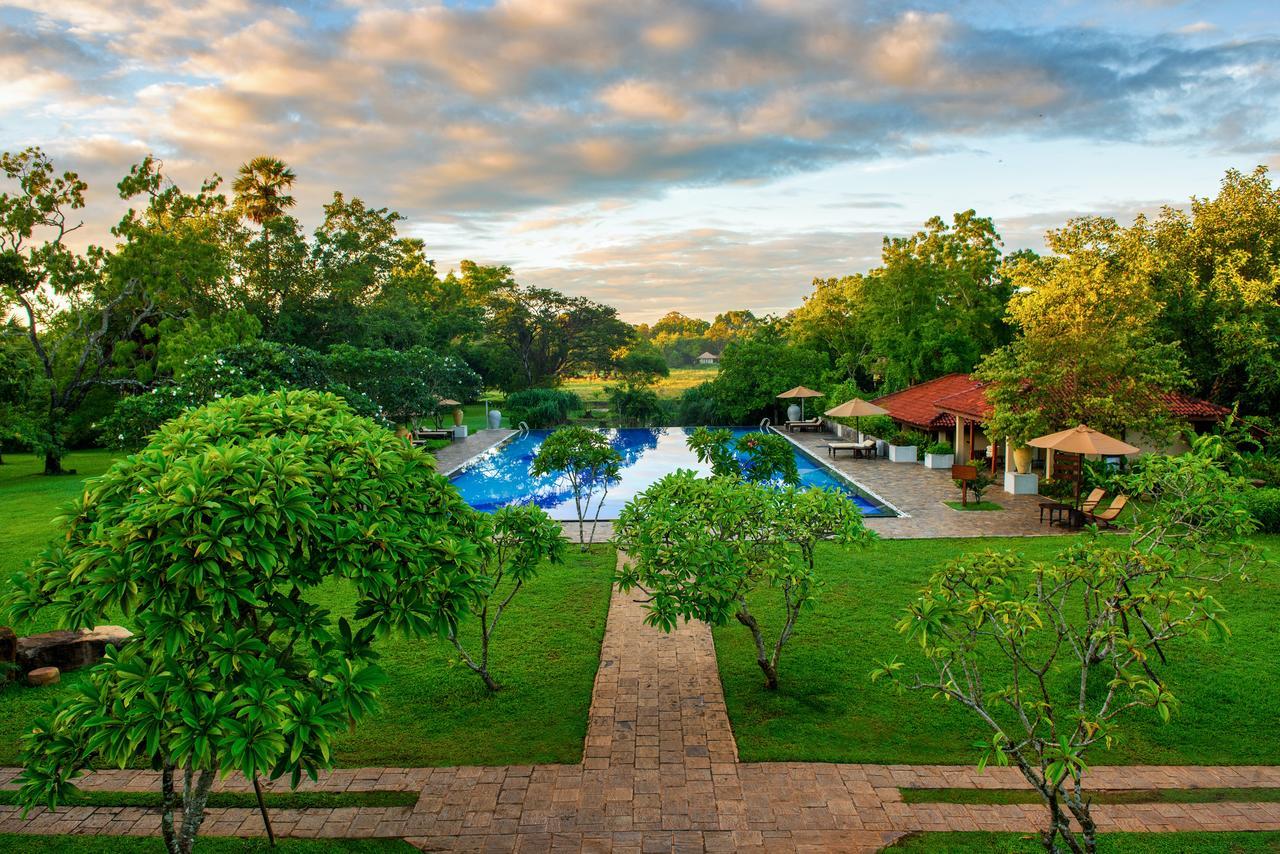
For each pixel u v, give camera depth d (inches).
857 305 1692.9
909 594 485.4
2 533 674.8
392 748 312.0
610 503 894.4
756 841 247.3
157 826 259.1
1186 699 342.6
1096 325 763.4
